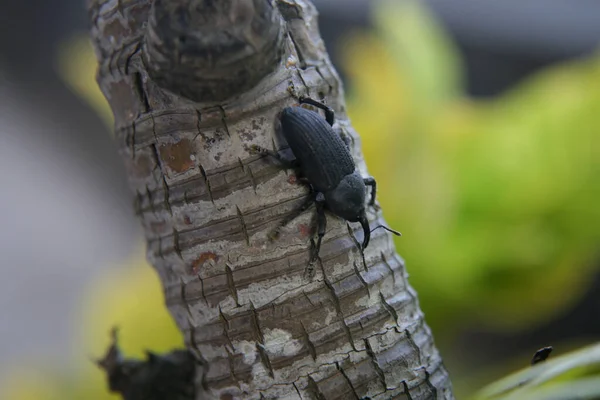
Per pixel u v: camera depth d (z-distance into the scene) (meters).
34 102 0.41
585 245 0.18
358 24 0.29
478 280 0.18
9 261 0.42
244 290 0.12
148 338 0.19
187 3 0.11
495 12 0.31
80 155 0.43
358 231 0.13
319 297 0.12
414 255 0.18
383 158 0.18
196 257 0.12
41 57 0.39
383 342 0.13
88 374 0.20
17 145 0.43
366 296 0.13
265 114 0.12
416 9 0.20
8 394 0.21
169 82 0.12
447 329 0.19
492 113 0.20
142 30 0.12
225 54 0.11
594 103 0.18
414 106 0.18
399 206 0.18
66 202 0.45
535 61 0.31
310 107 0.13
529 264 0.18
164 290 0.13
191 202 0.12
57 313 0.39
